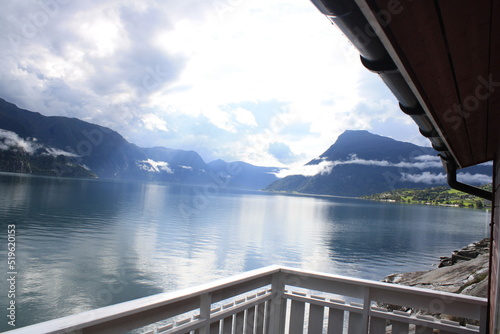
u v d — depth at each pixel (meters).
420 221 78.62
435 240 56.78
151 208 80.19
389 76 1.16
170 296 1.61
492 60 1.14
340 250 49.75
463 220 81.69
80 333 1.25
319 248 50.75
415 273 9.21
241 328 2.21
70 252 37.31
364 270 39.97
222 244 51.06
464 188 3.95
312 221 78.00
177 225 63.56
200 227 63.72
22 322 20.14
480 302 2.13
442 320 2.22
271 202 126.50
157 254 42.12
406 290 2.24
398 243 54.59
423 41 0.91
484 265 7.64
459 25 0.86
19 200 60.53
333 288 2.42
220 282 1.94
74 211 61.53
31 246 37.16
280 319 2.53
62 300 24.27
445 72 1.18
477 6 0.77
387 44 0.86
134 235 51.09
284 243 53.56
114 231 51.84
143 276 32.94
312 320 2.45
